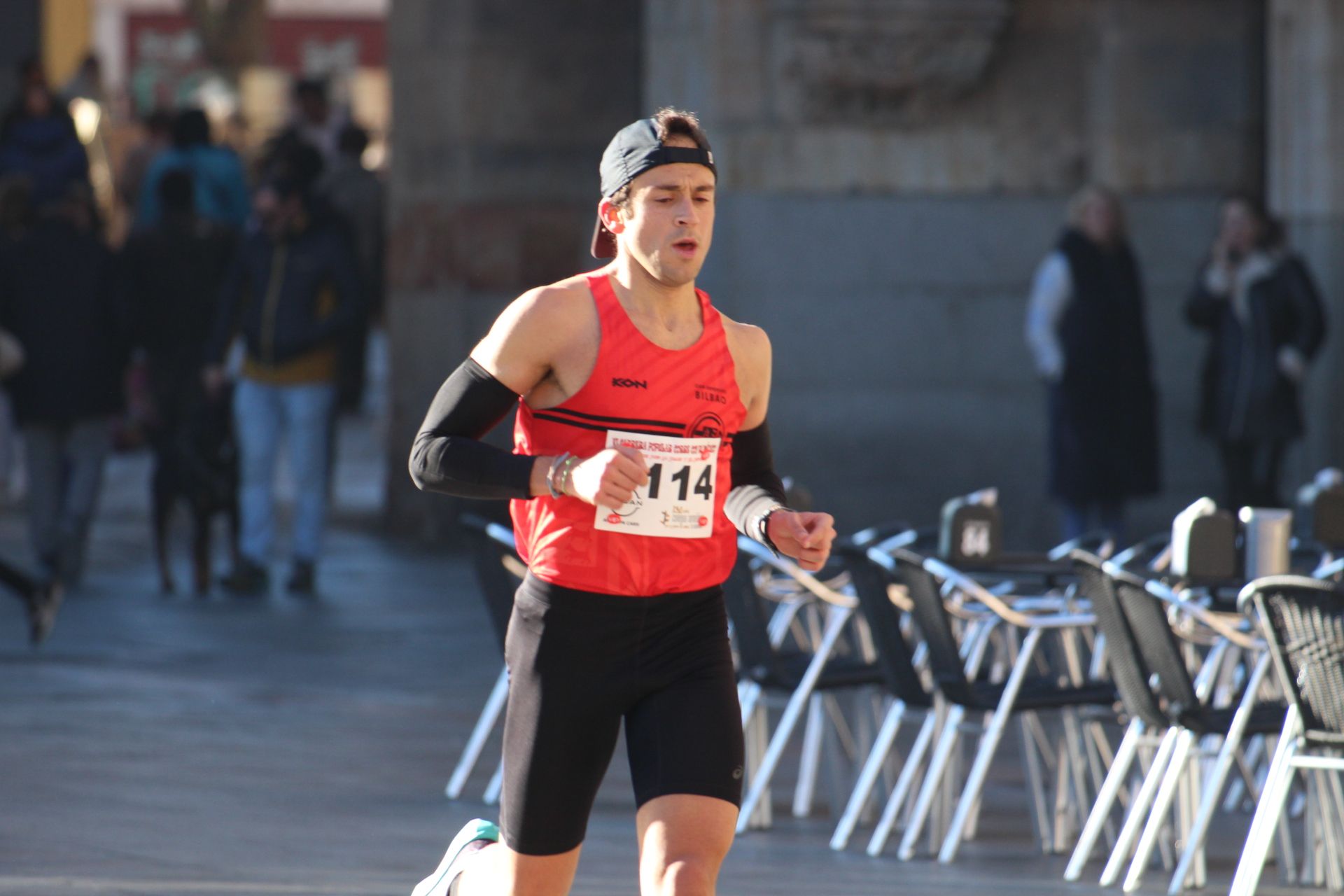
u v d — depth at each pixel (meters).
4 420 55.78
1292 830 25.55
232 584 42.16
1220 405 41.75
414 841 22.56
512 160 50.34
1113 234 40.56
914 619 23.73
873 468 45.97
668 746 13.64
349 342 43.25
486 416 13.78
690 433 13.75
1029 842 24.19
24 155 51.97
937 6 44.62
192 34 157.25
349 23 162.00
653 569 13.70
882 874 22.09
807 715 32.50
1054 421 40.50
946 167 45.84
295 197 41.53
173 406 42.41
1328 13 44.53
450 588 43.66
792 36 44.78
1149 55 46.31
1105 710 24.59
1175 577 24.00
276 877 20.44
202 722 29.36
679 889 13.19
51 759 26.36
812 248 45.44
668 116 13.72
